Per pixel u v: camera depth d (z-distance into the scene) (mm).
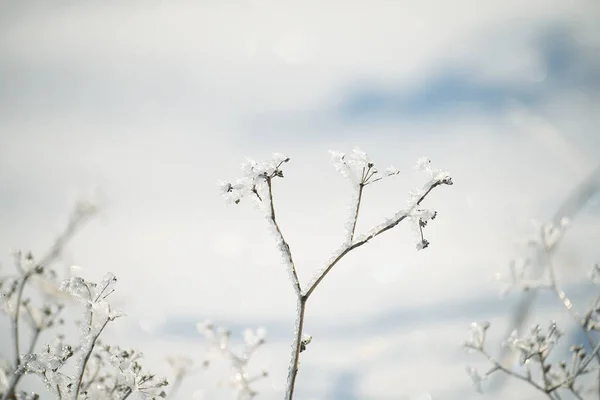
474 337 3430
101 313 2443
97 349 2770
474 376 3381
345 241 2385
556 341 3180
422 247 2324
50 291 3035
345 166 2490
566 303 3725
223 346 3809
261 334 3844
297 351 2252
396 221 2395
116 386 2633
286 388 2199
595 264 3629
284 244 2379
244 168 2443
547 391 3186
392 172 2471
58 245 3658
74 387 2396
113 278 2477
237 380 3754
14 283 2975
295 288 2320
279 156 2469
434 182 2393
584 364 3178
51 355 2537
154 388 2570
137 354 2652
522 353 3191
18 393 2572
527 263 3998
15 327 2844
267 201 2447
